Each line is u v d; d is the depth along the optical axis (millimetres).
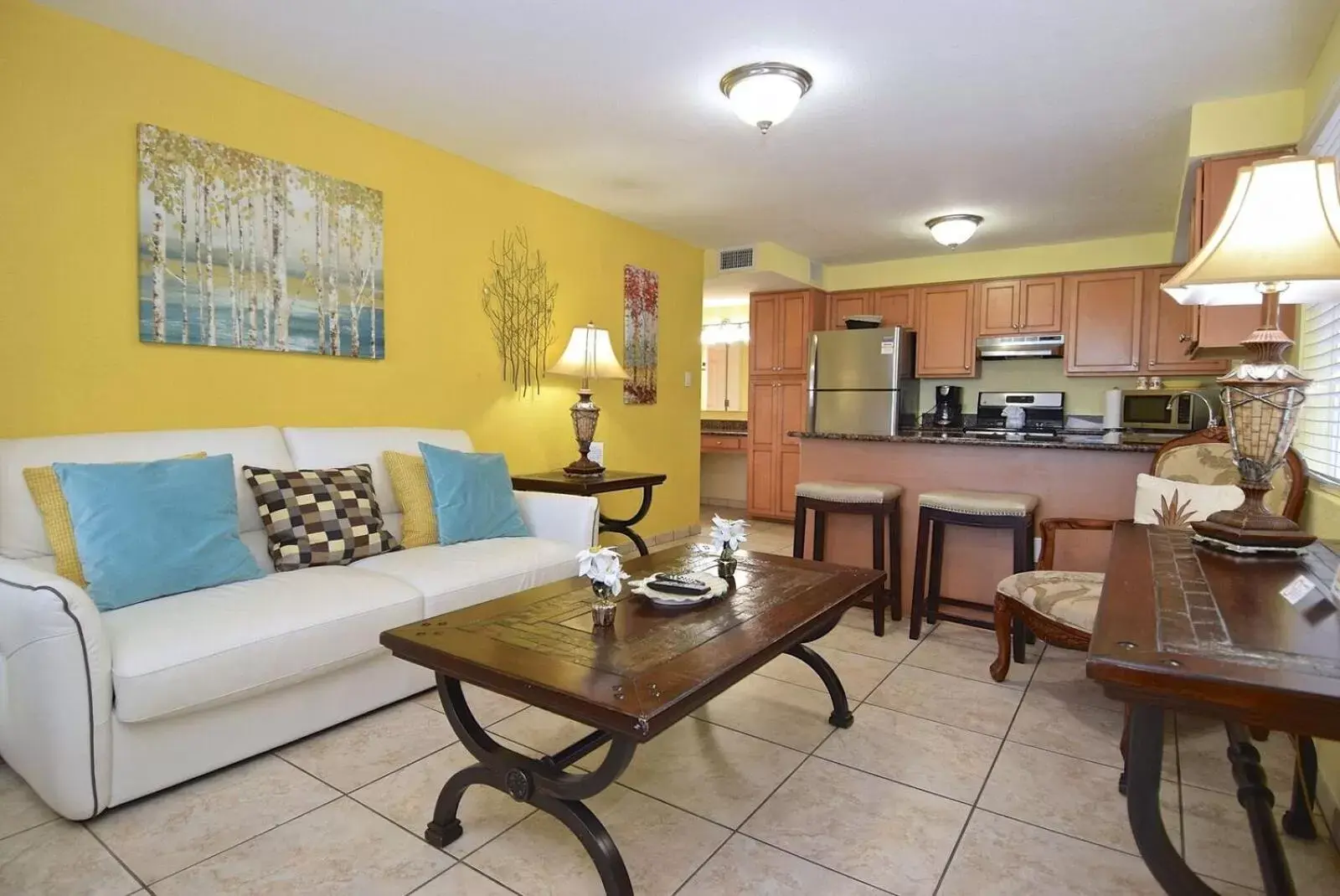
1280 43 2377
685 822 1743
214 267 2627
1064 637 2312
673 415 5160
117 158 2379
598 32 2359
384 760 2016
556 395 4156
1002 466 3330
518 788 1496
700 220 4656
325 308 2973
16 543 1965
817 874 1552
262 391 2807
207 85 2590
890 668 2797
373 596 2178
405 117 3062
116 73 2365
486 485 2990
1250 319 2783
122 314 2412
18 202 2180
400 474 2877
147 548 1987
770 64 2539
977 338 5617
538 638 1603
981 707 2436
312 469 2691
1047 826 1739
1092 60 2520
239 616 1892
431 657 1539
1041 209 4371
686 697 1306
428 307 3414
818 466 3814
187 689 1741
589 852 1412
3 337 2170
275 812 1754
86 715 1627
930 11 2213
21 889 1462
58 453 2105
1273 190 1420
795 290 6051
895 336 5508
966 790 1901
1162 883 946
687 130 3174
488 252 3707
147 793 1744
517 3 2193
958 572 3459
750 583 2084
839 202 4238
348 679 2180
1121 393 5082
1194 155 2885
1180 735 2223
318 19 2295
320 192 2936
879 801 1849
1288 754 2111
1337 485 2037
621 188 3986
